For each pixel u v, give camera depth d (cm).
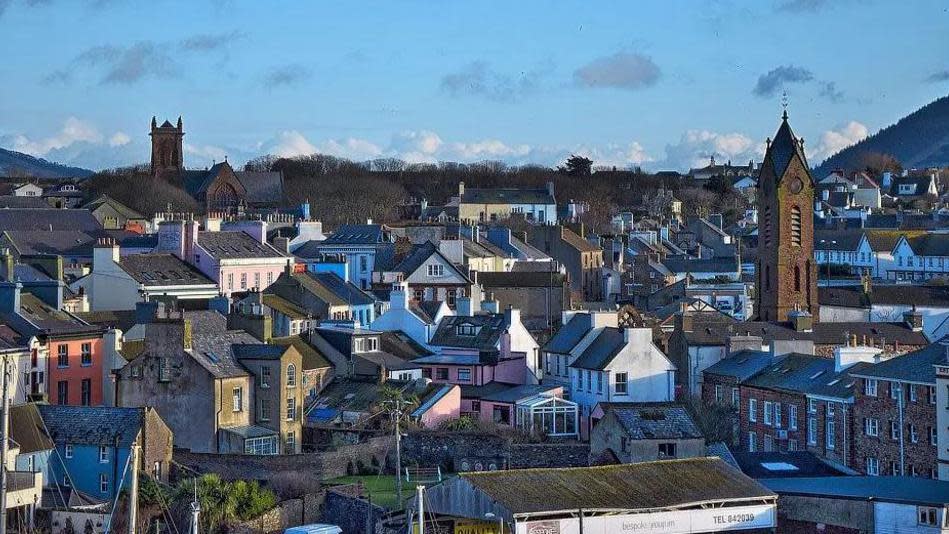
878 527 17512
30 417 19312
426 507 17025
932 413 19500
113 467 19012
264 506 18100
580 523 16512
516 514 16300
